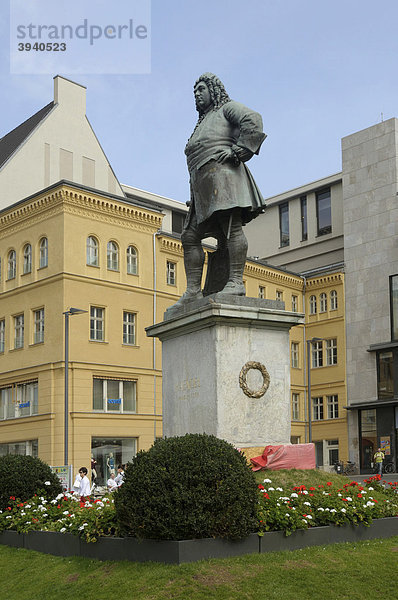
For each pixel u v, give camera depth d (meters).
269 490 10.00
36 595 9.16
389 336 51.66
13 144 48.94
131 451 41.03
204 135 11.48
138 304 42.78
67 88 50.06
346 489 10.98
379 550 9.70
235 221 11.46
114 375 40.81
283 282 55.47
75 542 10.40
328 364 55.28
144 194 55.56
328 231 59.97
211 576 8.45
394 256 52.19
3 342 43.00
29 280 41.59
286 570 8.71
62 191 39.69
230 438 10.41
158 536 9.00
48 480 14.26
